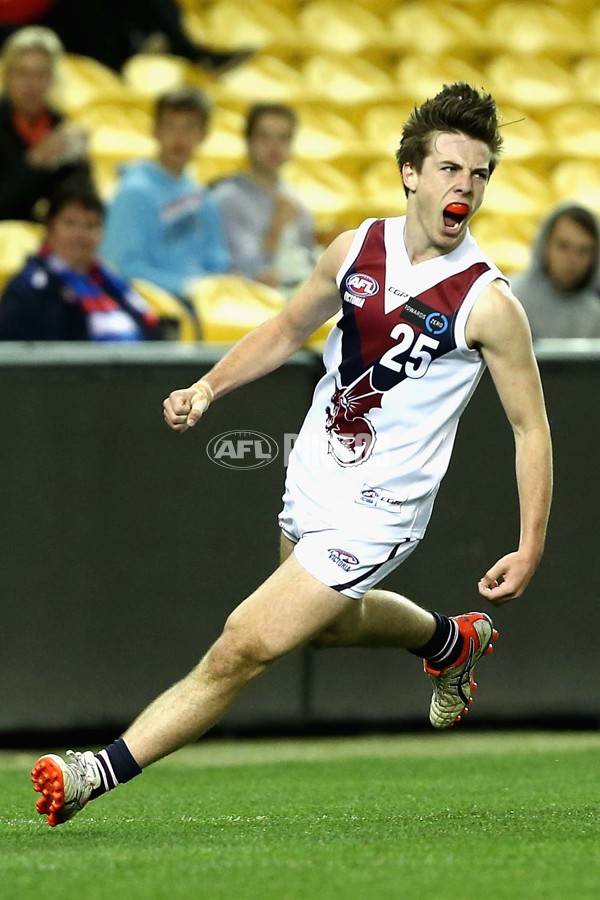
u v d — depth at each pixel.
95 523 19.89
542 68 39.00
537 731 21.97
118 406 19.88
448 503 21.02
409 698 21.50
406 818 13.20
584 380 21.28
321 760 19.12
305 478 12.42
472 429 21.05
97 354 19.78
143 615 20.11
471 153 11.77
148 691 20.14
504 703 21.55
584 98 38.16
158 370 19.95
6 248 26.55
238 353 12.92
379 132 35.38
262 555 20.36
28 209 26.72
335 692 21.23
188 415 12.64
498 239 33.38
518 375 11.96
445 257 12.04
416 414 12.10
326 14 38.38
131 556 20.03
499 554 21.12
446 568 21.03
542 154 35.75
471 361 12.12
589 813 13.38
